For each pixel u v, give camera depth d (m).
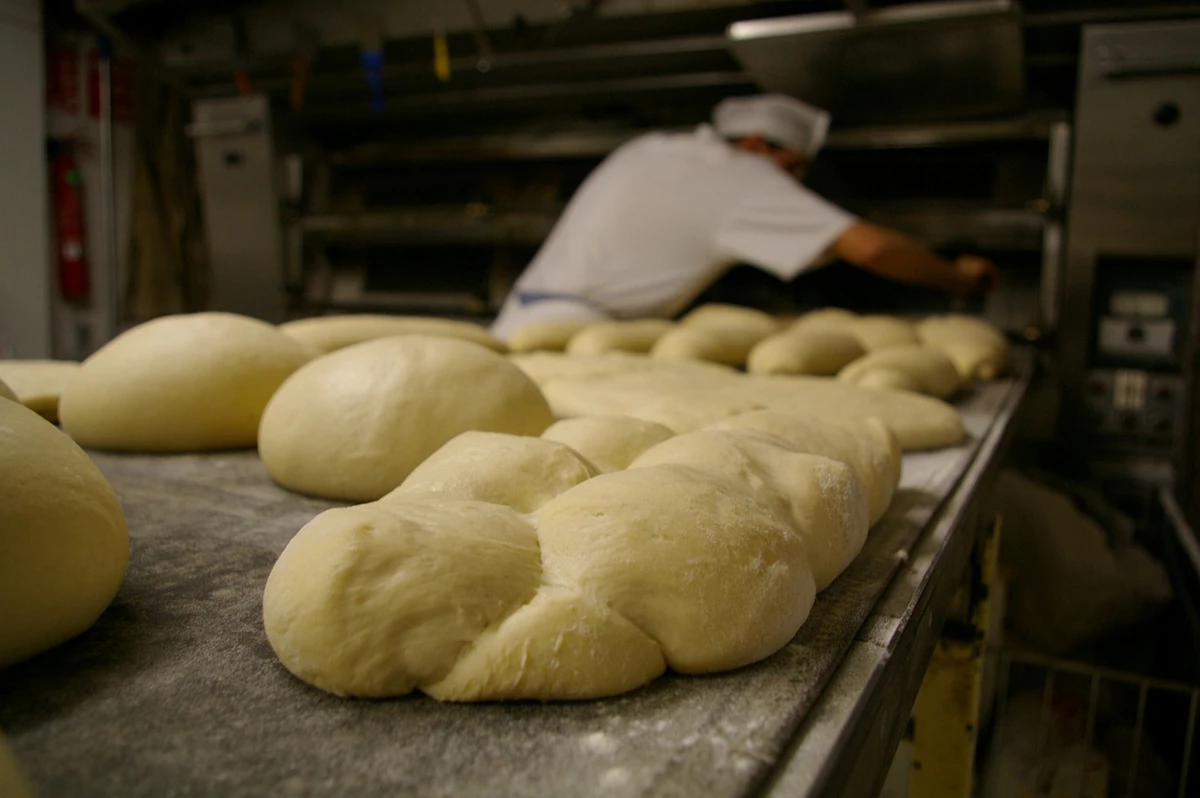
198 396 1.16
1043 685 1.82
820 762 0.47
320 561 0.55
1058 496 1.97
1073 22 2.24
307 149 3.54
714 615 0.56
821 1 2.49
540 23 2.80
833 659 0.58
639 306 2.68
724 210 2.52
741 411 1.17
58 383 1.33
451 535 0.57
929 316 2.69
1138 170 2.12
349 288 3.46
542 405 1.06
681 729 0.50
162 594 0.70
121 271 4.60
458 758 0.47
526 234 3.11
